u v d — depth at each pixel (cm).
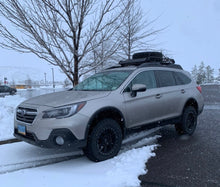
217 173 318
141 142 475
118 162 351
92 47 599
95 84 448
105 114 368
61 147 316
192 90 551
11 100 943
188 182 292
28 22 506
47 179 300
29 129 339
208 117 779
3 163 360
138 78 438
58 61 575
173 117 489
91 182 288
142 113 419
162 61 541
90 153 345
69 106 329
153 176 310
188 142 473
